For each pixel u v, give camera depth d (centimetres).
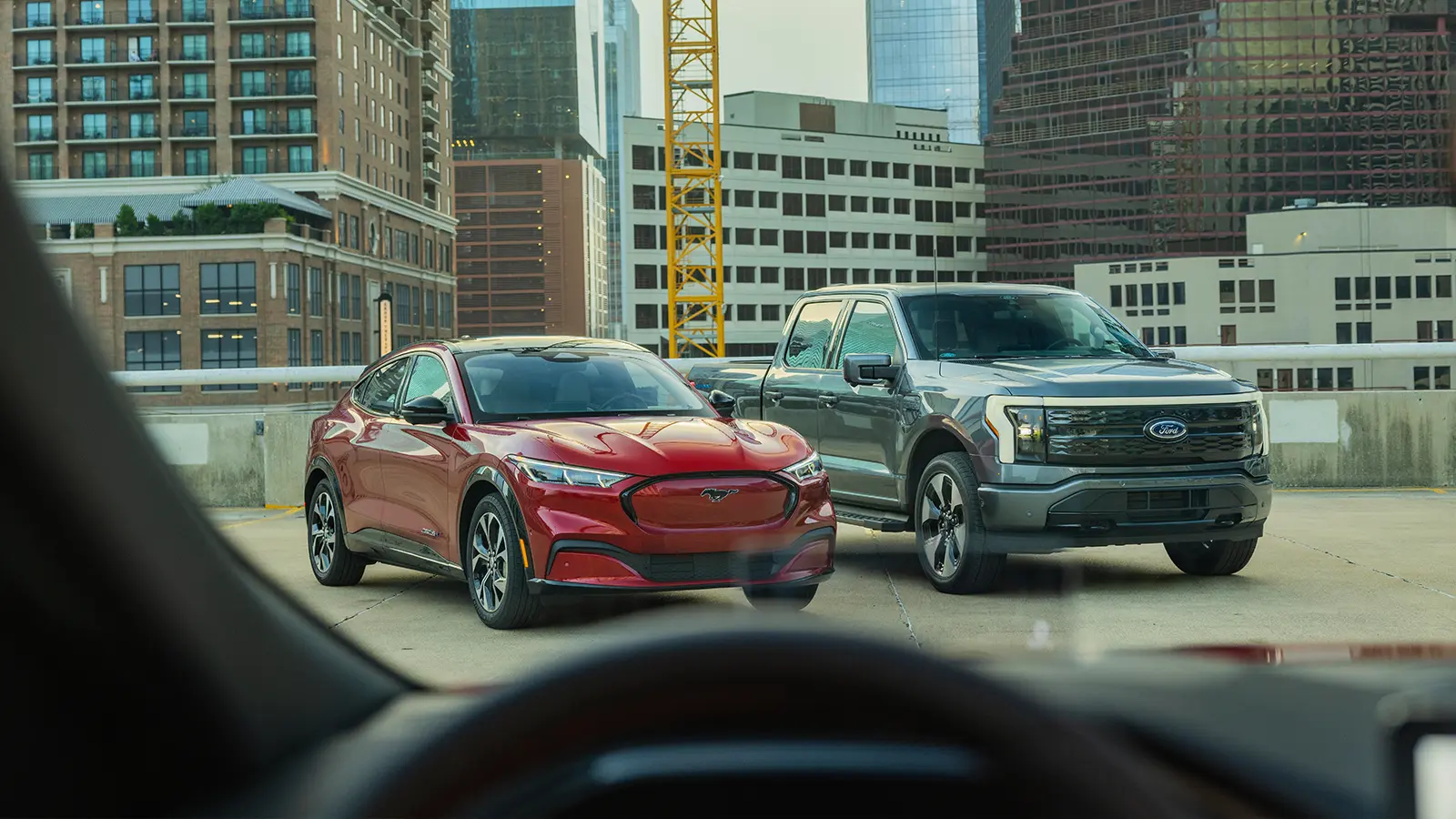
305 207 10062
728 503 594
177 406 1209
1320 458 1245
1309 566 779
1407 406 1243
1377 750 91
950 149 14875
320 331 10200
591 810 67
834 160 14075
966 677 67
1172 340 11669
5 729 93
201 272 9575
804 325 903
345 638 132
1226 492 693
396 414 727
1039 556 768
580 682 68
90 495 89
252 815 96
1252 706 105
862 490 799
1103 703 107
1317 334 11356
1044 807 67
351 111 11131
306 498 785
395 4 12106
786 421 883
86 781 97
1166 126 15312
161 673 99
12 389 81
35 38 10894
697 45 10044
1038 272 15138
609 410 689
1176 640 558
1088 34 15638
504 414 671
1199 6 15312
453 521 647
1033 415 677
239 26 10706
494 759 69
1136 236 15325
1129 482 675
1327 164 15200
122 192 10750
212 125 10769
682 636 68
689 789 67
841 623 70
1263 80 15325
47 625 93
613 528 582
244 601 111
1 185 79
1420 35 15112
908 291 825
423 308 12612
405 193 12469
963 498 676
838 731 68
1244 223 15250
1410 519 999
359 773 95
